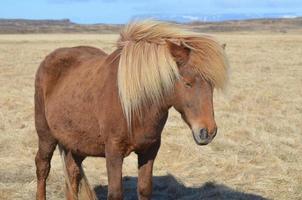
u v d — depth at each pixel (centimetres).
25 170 716
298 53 3105
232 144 833
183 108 389
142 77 398
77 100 464
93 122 448
